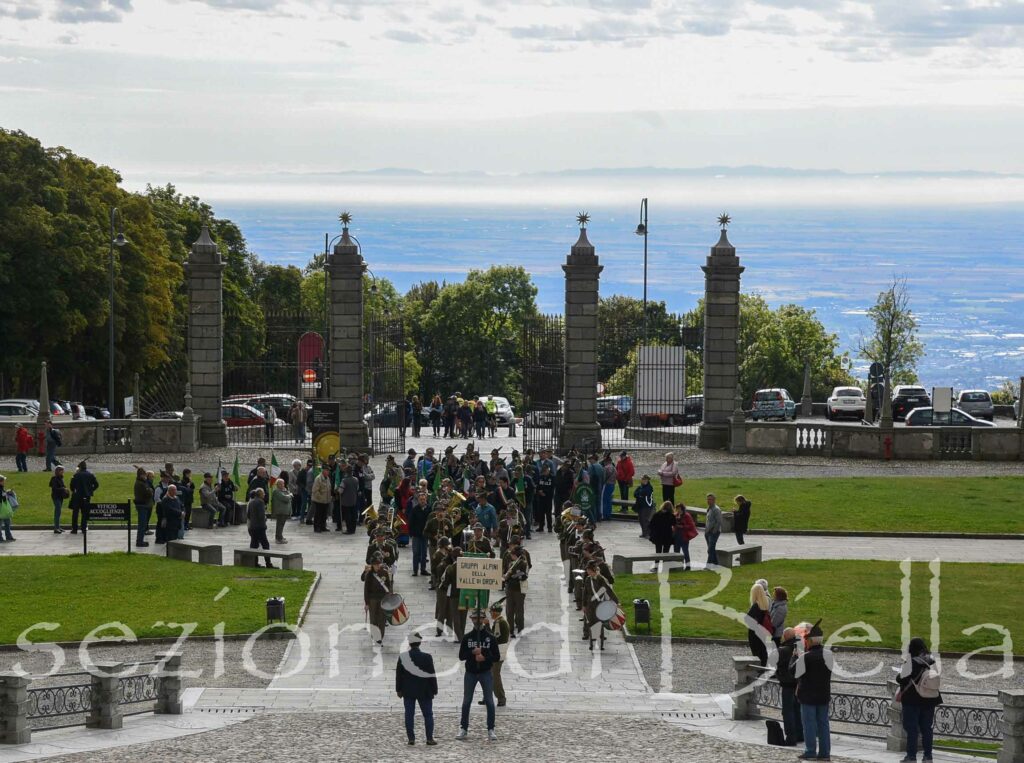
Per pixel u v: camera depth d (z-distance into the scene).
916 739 29.19
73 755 29.23
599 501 62.19
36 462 73.56
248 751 29.44
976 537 58.19
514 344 164.12
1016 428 77.12
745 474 72.56
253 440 84.62
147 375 108.56
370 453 78.88
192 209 137.12
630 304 144.12
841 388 106.44
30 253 93.56
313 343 82.69
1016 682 37.69
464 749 29.73
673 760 28.69
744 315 142.00
